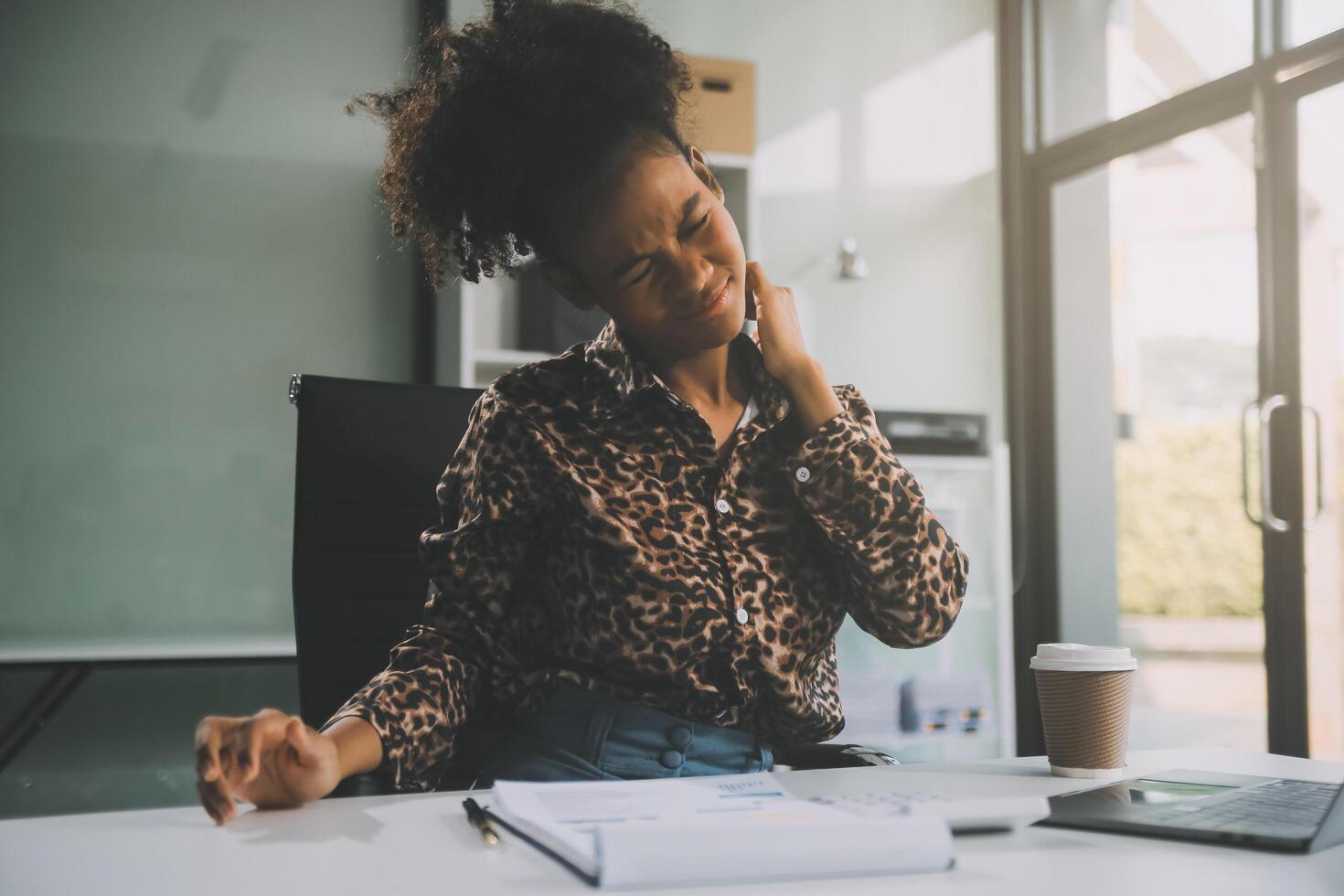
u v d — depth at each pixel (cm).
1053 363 416
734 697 107
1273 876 61
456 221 119
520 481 111
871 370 407
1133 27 383
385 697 97
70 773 321
